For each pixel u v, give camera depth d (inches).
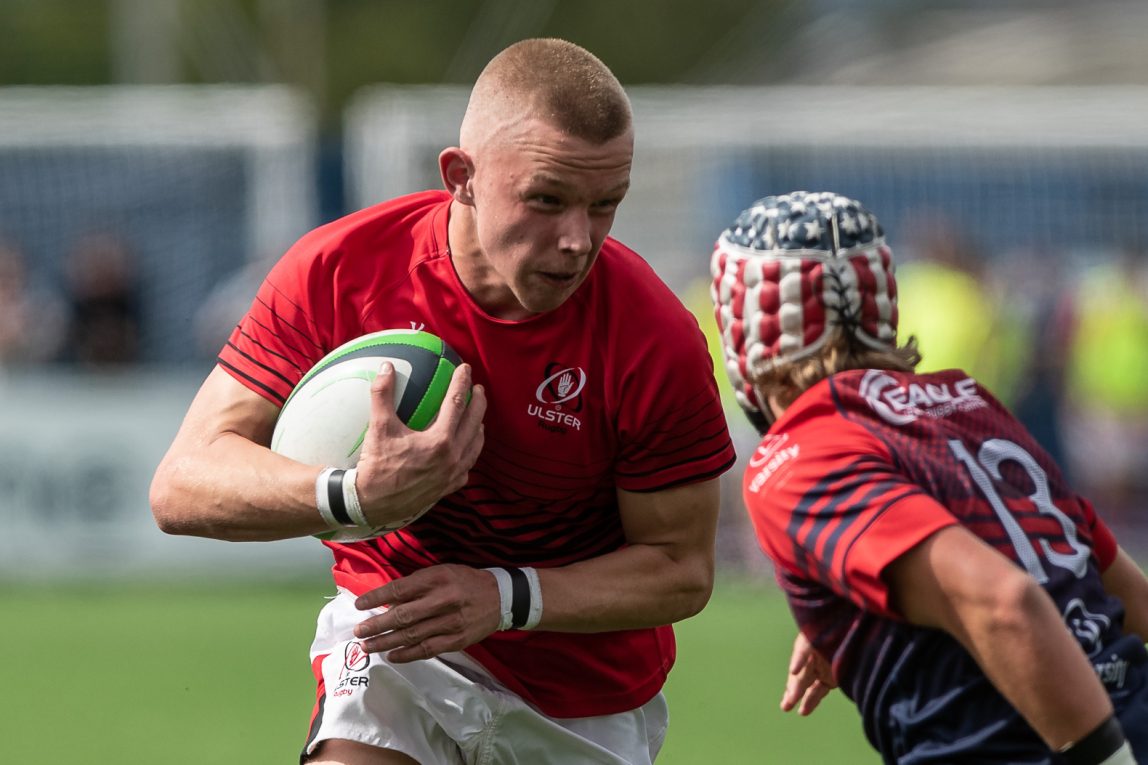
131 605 1657.2
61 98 4744.1
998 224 2258.9
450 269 546.6
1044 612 429.1
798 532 466.6
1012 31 4069.9
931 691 466.9
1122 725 464.1
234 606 1649.9
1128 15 4030.5
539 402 551.8
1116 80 3720.5
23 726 1114.1
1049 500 482.3
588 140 483.8
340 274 556.1
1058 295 2140.7
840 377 487.8
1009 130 2256.4
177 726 1113.4
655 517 568.7
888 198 2255.2
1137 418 2063.2
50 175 2266.2
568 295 510.9
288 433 528.4
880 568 446.0
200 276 2269.9
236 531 530.0
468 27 4805.6
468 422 516.4
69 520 1825.8
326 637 615.8
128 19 4350.4
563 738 610.5
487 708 594.2
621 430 555.8
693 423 557.3
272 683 1263.5
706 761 1016.2
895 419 478.3
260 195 2244.1
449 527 584.7
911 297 1940.2
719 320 524.1
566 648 602.2
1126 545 2079.2
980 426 489.4
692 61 5083.7
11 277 2039.9
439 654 544.4
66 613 1606.8
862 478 459.2
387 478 502.0
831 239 498.6
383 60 4852.4
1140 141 2244.1
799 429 483.2
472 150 503.8
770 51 4352.9
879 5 4276.6
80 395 1828.2
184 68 4387.3
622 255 558.3
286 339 561.0
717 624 1560.0
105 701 1198.9
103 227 2268.7
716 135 2250.2
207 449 544.4
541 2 3912.4
